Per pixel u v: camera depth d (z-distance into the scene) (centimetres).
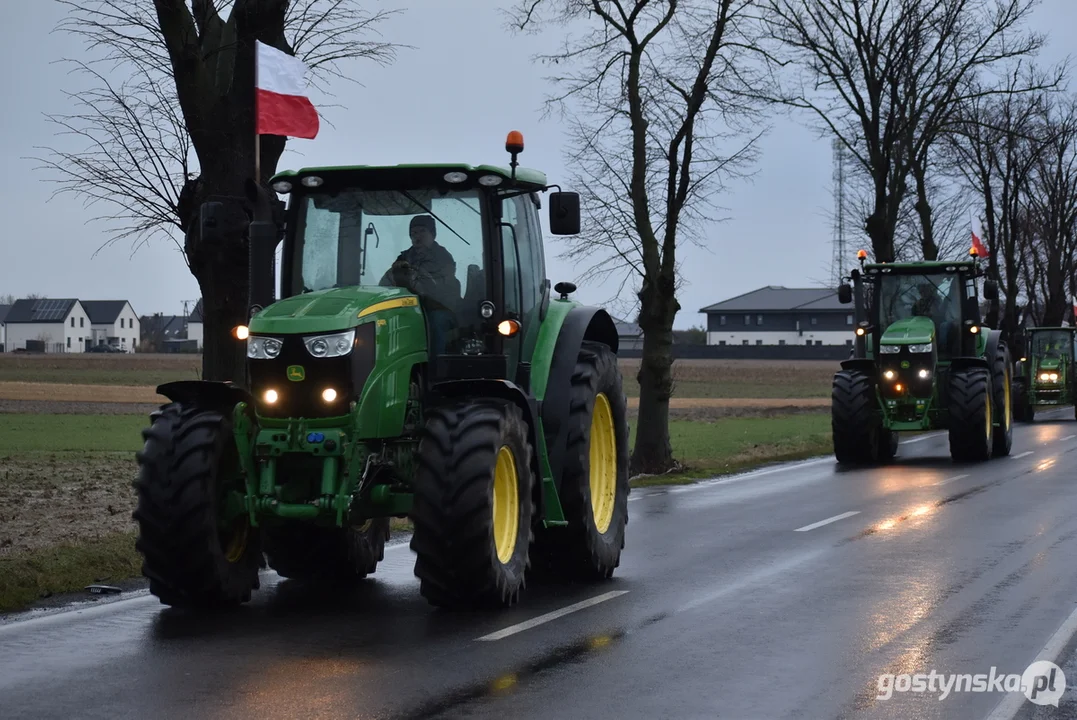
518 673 1189
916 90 5706
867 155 6112
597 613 1499
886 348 3819
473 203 1633
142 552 1488
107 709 1057
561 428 1723
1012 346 6444
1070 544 2039
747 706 1070
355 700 1087
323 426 1470
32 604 1577
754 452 4491
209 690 1123
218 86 2325
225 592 1508
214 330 2231
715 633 1373
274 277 1636
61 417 6581
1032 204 8794
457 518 1459
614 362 1923
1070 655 1259
